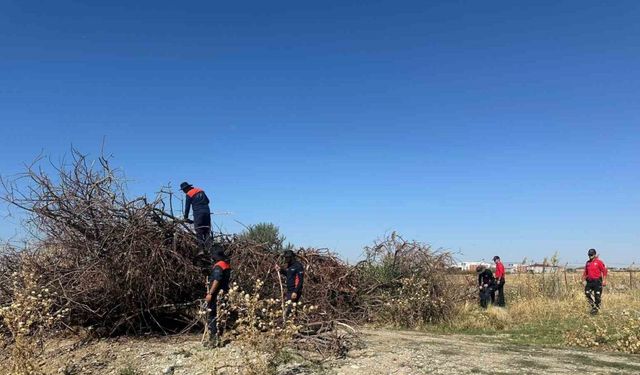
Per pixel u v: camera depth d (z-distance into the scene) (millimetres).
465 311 13984
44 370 7270
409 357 8031
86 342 8555
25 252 9070
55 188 8930
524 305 14867
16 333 6832
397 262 14102
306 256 12672
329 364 7527
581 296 15789
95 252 8914
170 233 9461
